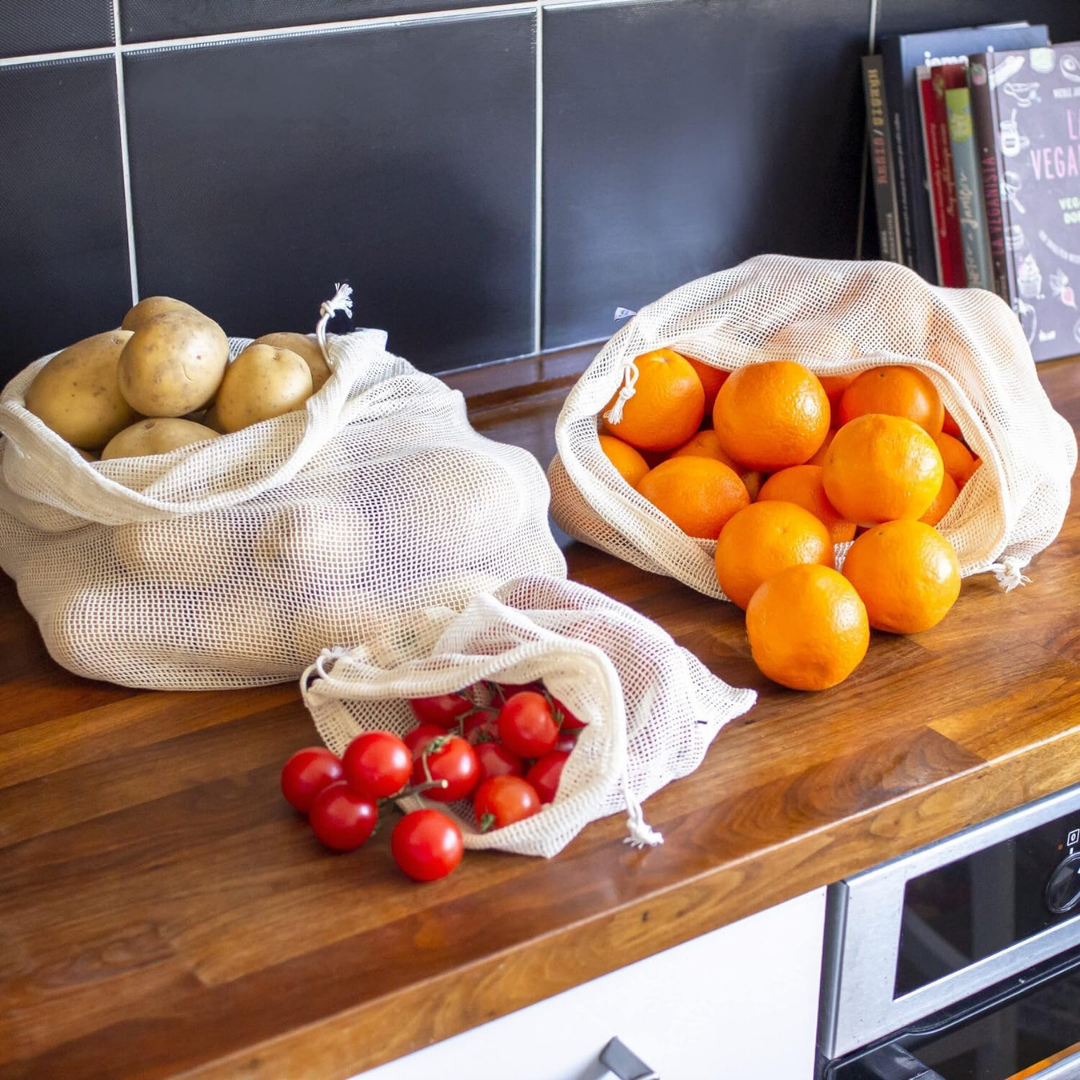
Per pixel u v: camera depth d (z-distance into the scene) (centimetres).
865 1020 80
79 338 111
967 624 92
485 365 132
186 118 109
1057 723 80
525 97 124
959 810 77
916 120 138
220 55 109
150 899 66
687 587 98
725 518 95
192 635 82
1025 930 85
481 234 127
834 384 100
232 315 117
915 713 81
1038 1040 91
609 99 129
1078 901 87
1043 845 83
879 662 87
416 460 87
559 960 65
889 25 142
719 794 74
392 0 114
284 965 62
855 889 75
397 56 116
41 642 91
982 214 136
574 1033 68
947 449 98
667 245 138
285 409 87
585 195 131
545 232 131
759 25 134
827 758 77
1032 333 138
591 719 70
